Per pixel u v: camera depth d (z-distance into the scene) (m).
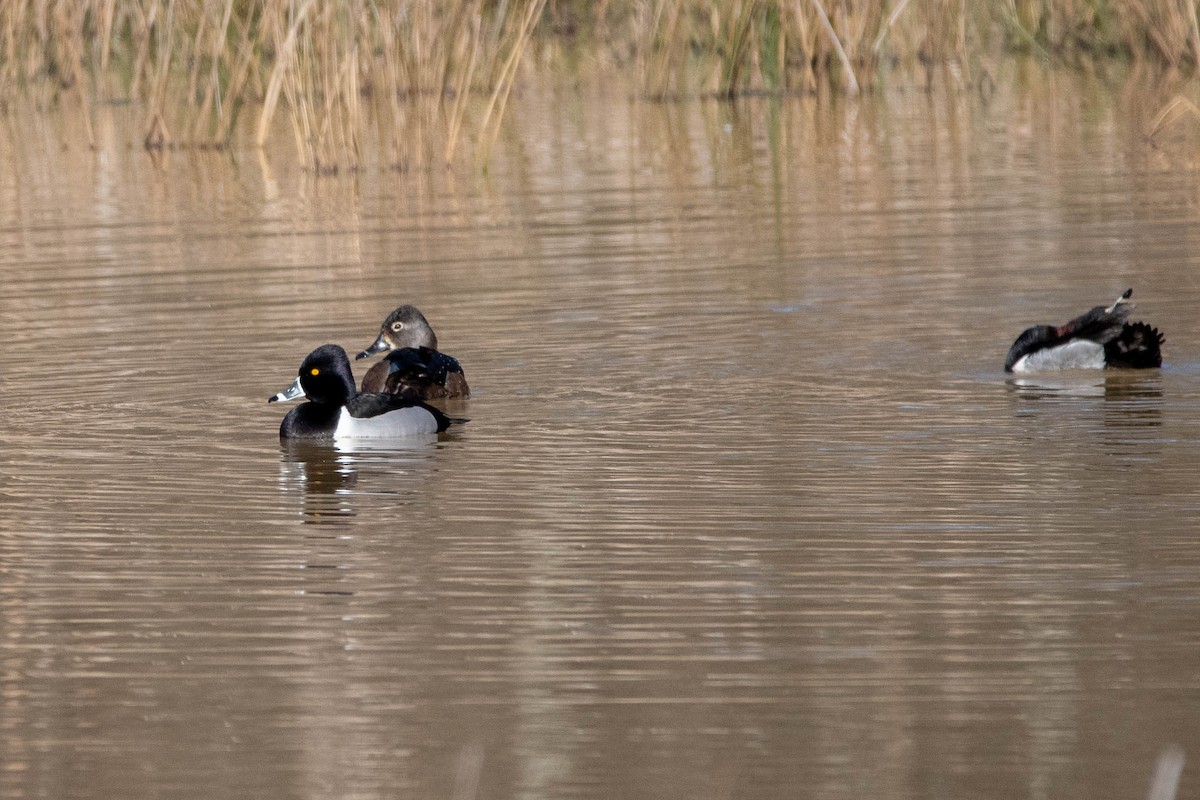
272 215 26.80
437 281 21.56
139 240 24.94
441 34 32.66
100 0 39.69
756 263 22.08
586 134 35.06
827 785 8.16
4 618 10.66
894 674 9.45
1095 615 10.23
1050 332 16.55
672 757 8.49
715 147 32.84
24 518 12.78
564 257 22.88
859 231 23.97
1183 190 26.03
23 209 28.00
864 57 39.62
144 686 9.55
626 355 17.67
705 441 14.49
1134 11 41.47
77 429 15.42
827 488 13.02
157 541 12.18
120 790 8.30
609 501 12.86
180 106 38.59
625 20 46.91
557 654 9.85
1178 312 18.52
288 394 15.23
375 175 30.86
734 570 11.21
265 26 33.16
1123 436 14.21
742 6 39.22
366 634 10.25
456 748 8.65
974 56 43.84
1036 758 8.41
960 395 15.79
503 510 12.71
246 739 8.83
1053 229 23.41
